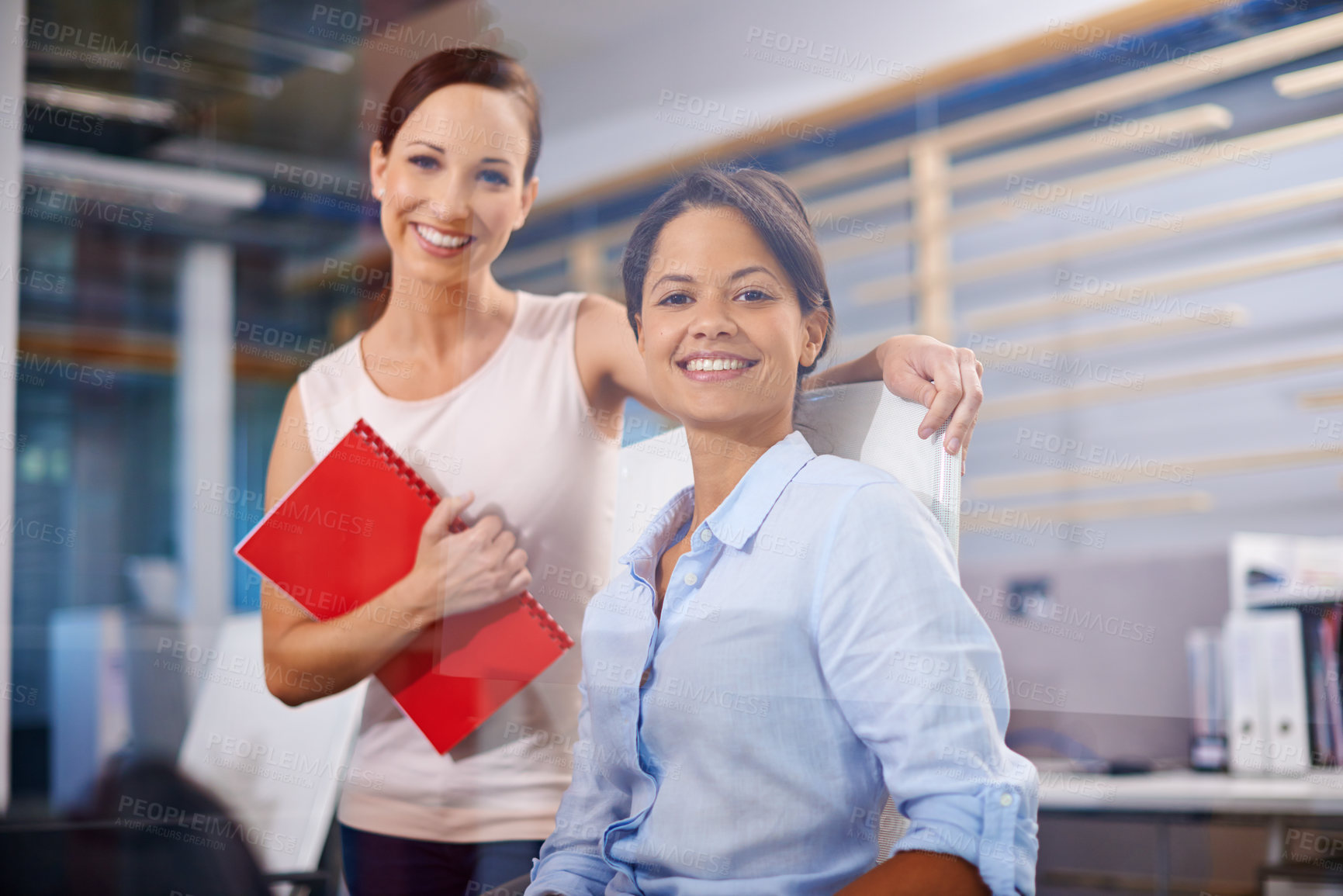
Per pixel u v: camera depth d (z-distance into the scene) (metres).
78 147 2.19
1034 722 1.75
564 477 1.19
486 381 1.23
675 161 1.52
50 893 1.32
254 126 2.20
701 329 0.94
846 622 0.82
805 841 0.86
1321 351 1.80
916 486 0.84
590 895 0.92
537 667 1.19
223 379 2.60
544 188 1.60
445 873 1.20
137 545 2.55
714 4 1.54
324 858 1.37
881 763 0.82
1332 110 1.61
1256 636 1.54
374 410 1.26
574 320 1.21
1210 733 1.57
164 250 2.51
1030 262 1.98
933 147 1.63
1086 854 1.73
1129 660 1.71
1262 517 1.87
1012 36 1.59
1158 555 1.70
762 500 0.89
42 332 2.52
